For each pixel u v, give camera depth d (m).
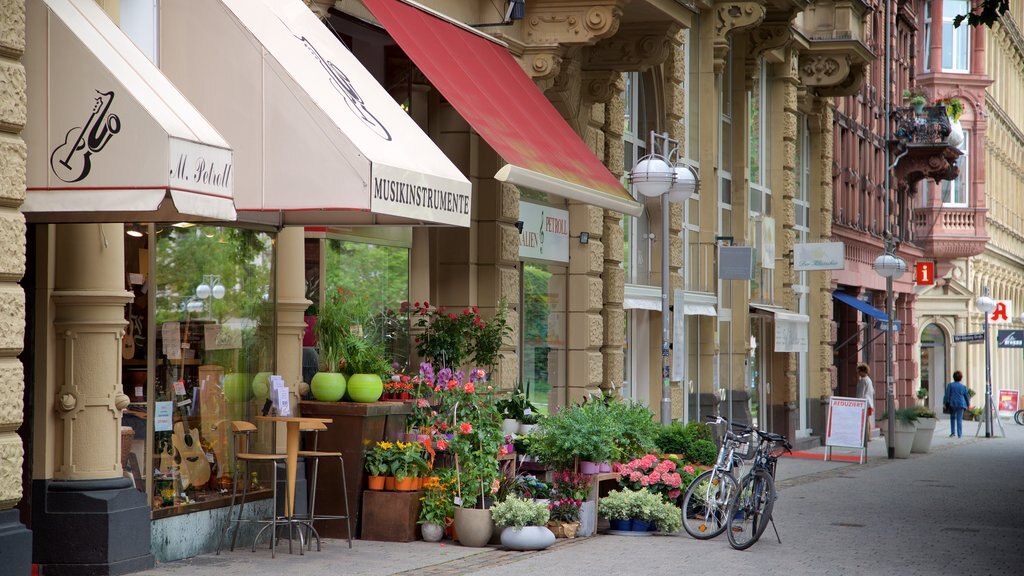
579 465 14.27
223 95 10.71
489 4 16.30
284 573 10.87
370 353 13.40
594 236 19.30
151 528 11.08
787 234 30.44
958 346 54.44
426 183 11.27
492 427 13.60
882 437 37.41
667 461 14.68
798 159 32.88
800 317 29.50
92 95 8.99
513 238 16.52
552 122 15.86
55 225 10.40
